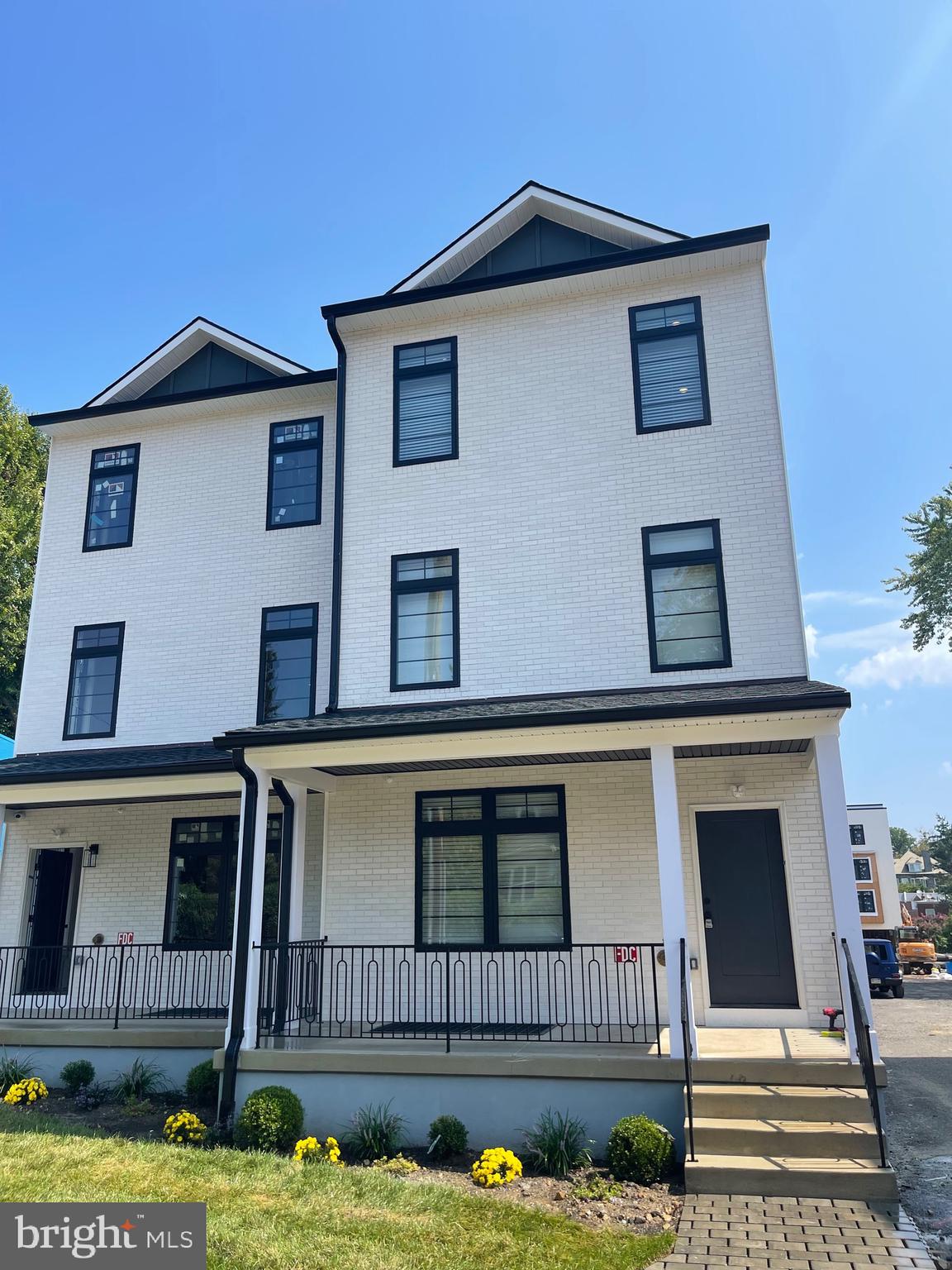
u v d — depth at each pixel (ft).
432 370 40.42
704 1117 24.02
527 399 38.86
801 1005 31.35
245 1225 19.51
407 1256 18.04
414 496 39.22
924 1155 26.91
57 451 49.70
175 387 49.24
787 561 34.42
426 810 36.58
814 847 32.48
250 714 43.29
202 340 48.44
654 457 36.78
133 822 43.11
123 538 47.50
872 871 122.83
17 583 85.81
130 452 48.60
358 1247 18.44
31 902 43.70
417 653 37.78
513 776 35.91
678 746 30.48
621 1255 18.17
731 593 34.68
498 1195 22.31
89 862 43.01
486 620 37.09
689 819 33.68
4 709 88.94
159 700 44.60
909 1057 46.21
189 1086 31.32
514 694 36.01
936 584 101.76
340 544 39.42
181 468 47.55
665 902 27.07
